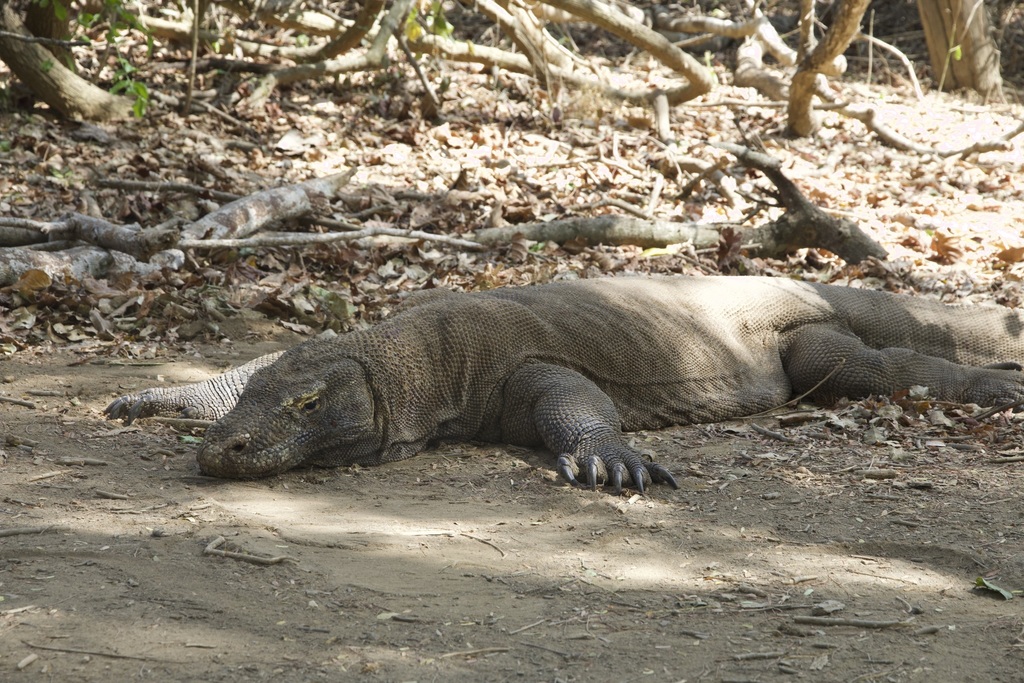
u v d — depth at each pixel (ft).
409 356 32.24
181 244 46.80
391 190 63.52
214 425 29.78
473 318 33.81
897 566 24.23
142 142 68.64
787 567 24.07
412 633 20.66
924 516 27.04
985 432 34.22
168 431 33.27
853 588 22.99
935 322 42.09
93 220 48.39
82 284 45.03
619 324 36.50
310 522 26.40
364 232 50.31
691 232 57.93
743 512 27.48
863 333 41.68
